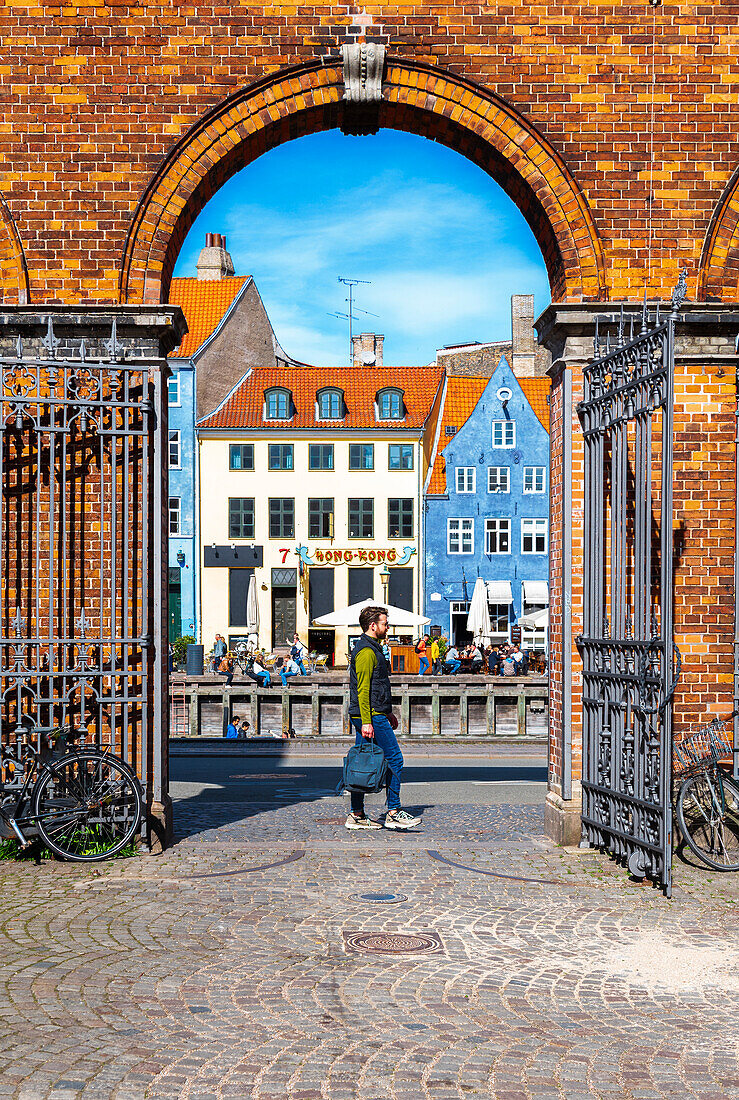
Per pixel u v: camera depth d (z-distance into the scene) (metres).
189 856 8.66
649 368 7.96
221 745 22.34
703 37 9.32
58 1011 5.16
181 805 12.09
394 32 9.22
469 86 9.25
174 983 5.59
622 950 6.28
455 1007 5.29
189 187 9.14
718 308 9.23
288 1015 5.15
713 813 8.73
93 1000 5.32
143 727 8.64
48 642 8.48
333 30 9.19
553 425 9.90
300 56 9.19
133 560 9.02
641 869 7.88
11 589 8.96
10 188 9.07
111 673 8.56
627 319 9.17
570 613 9.23
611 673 8.47
